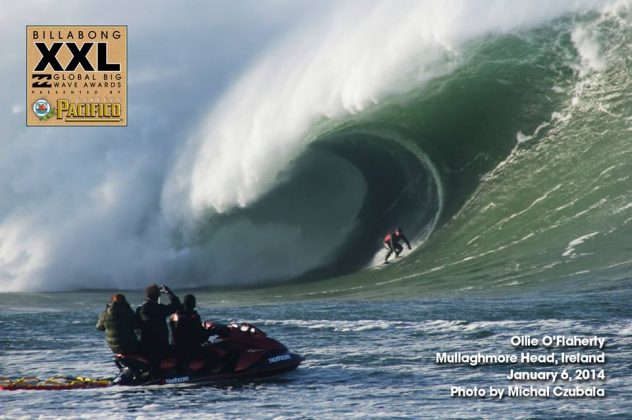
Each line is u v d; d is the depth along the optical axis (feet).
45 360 158.61
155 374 136.26
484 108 353.10
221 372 136.87
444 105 359.25
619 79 337.52
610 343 151.43
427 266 307.99
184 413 113.91
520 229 307.99
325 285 319.88
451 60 359.87
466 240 317.63
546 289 233.96
